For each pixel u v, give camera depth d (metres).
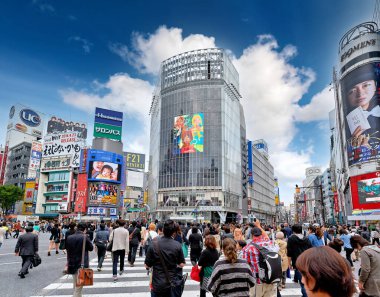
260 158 113.62
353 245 5.45
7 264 12.75
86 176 66.88
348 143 43.16
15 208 84.81
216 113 68.56
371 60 41.44
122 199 73.31
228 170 68.19
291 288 8.69
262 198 110.88
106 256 16.72
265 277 4.75
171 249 4.79
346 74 44.38
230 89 74.56
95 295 7.68
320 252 1.56
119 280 9.61
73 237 6.66
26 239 10.00
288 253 7.35
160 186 69.62
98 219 63.91
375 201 37.94
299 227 7.37
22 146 93.19
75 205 65.88
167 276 4.68
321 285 1.46
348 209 56.69
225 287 3.91
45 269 11.66
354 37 44.06
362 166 40.16
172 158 69.50
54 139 80.31
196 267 5.93
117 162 69.62
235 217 70.19
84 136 96.31
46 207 77.06
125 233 9.76
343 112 44.88
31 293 7.82
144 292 8.02
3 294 7.66
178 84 73.38
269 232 16.47
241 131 87.12
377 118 39.53
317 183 148.25
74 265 6.53
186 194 65.56
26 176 91.12
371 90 40.66
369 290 4.37
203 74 71.56
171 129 71.62
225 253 4.05
